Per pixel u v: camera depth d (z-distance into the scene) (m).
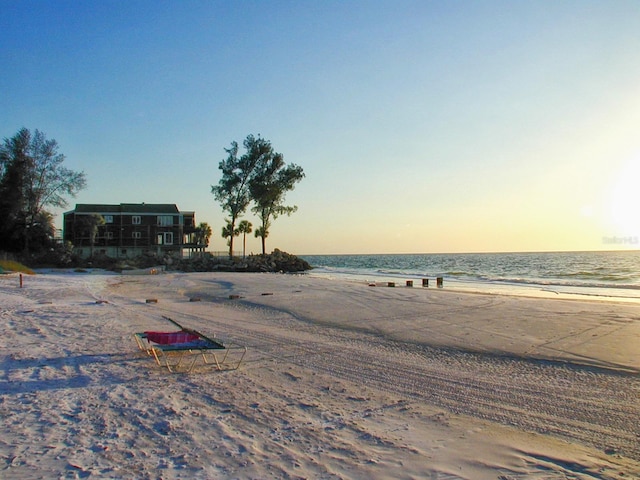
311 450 6.19
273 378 9.98
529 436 6.80
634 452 6.23
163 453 6.05
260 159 72.81
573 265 77.25
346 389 9.20
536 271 61.75
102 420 7.28
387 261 130.25
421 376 10.19
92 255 66.31
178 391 8.91
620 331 14.02
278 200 74.75
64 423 7.13
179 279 40.62
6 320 17.11
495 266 81.75
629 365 10.53
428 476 5.47
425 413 7.81
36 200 62.53
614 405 8.15
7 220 60.78
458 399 8.59
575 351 11.89
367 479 5.38
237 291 29.84
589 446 6.45
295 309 21.12
